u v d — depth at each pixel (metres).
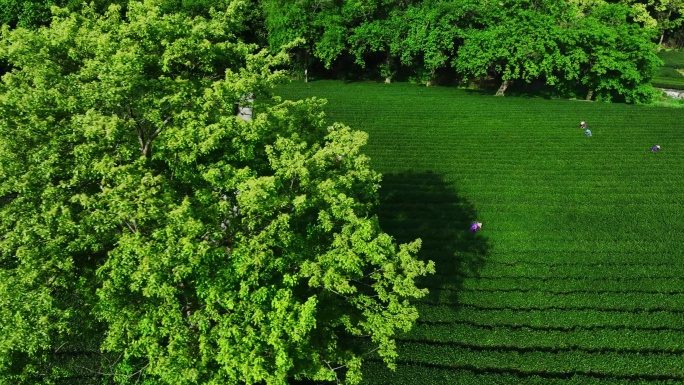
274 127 14.66
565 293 21.88
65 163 11.77
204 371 10.28
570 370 18.14
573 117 44.69
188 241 10.08
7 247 10.73
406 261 13.67
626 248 24.83
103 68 12.05
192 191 12.62
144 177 10.91
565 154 36.28
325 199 13.01
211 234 11.33
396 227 26.27
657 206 28.91
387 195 29.58
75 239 11.05
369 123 41.69
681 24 79.38
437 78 59.81
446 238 25.53
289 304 10.78
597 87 52.12
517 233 25.97
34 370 11.21
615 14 51.84
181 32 13.81
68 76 12.61
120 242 10.32
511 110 46.75
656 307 21.11
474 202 29.16
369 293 19.67
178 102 12.38
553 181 31.92
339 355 13.97
